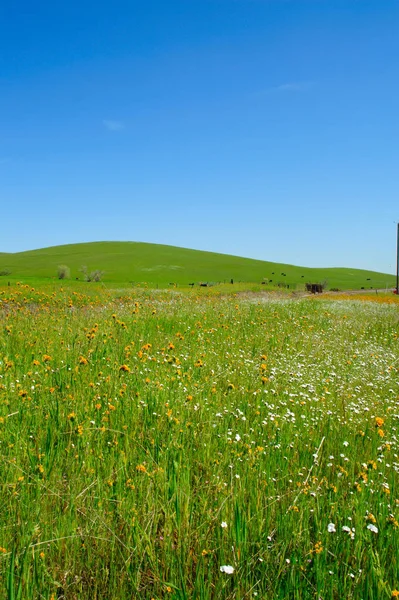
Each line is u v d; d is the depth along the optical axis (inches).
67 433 192.9
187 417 227.0
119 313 601.3
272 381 321.4
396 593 110.9
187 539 132.0
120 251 5772.6
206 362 364.8
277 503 154.0
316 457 185.6
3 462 162.6
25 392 219.6
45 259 5260.8
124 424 213.0
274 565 125.3
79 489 150.5
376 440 223.5
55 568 123.9
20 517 136.9
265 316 709.9
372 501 159.2
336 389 335.3
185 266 4899.1
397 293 2482.8
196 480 164.2
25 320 481.4
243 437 212.8
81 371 283.6
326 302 1185.4
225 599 116.0
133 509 140.1
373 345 557.0
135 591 118.3
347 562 129.3
